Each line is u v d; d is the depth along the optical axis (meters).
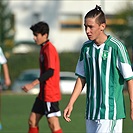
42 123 32.50
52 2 113.00
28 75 72.00
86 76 16.48
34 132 24.17
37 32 24.00
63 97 33.47
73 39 114.00
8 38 99.62
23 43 100.25
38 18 112.69
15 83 70.75
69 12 113.31
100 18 15.91
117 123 16.25
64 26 113.94
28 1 112.06
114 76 16.09
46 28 24.11
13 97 49.62
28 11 112.00
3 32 99.38
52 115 23.91
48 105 23.83
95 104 16.25
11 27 100.75
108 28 102.31
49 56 23.72
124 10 102.06
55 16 113.19
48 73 23.47
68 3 113.19
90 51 16.31
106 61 16.09
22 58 89.50
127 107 28.89
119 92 16.25
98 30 15.98
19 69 88.88
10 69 88.75
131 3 103.06
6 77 29.06
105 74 16.12
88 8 112.75
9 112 38.78
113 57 16.06
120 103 16.23
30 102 45.72
